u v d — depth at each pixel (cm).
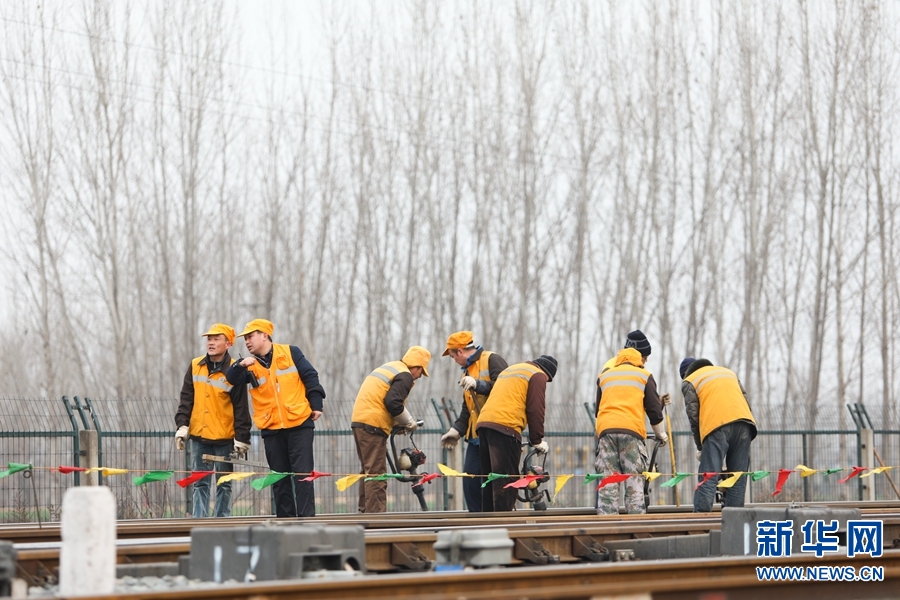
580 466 5462
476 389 3741
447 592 1738
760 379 10288
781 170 10588
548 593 1662
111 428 4331
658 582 1847
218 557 2020
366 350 11012
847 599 2048
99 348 11112
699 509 3559
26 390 10694
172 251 10975
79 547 1748
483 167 10781
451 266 10775
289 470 3547
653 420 3597
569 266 10931
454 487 4725
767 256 10438
